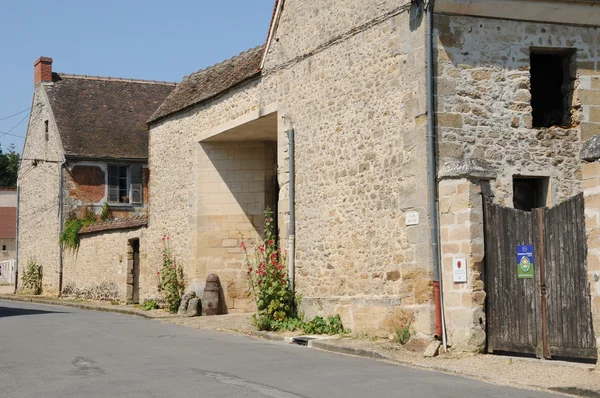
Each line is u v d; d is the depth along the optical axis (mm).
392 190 11898
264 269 14508
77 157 27781
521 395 7539
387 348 10938
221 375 8422
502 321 10188
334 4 13547
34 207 30781
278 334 13047
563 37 11789
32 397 7215
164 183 20031
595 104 11828
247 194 18328
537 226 9891
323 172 13727
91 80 31234
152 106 31062
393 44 12016
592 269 8508
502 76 11523
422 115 11242
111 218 28234
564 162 11688
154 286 20266
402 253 11609
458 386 7918
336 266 13250
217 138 17984
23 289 30875
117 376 8352
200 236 18172
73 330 13523
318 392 7367
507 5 11367
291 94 14773
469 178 10469
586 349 9219
